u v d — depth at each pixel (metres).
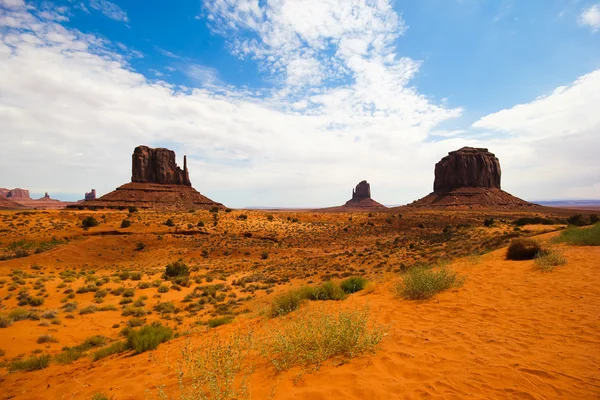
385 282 12.51
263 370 4.51
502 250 17.23
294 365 4.52
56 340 12.99
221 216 87.38
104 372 6.29
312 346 4.84
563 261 11.22
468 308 7.29
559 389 3.44
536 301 7.31
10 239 53.12
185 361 5.66
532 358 4.29
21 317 16.11
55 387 5.81
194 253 56.50
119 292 25.20
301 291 10.52
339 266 38.56
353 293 11.36
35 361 8.67
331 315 5.55
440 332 5.69
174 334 10.28
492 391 3.47
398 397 3.43
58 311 18.66
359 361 4.48
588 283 8.38
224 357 4.86
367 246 64.00
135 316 18.39
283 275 36.03
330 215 115.88
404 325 6.35
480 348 4.76
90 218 65.44
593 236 15.54
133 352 7.97
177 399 3.93
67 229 61.59
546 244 16.17
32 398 5.41
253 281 33.31
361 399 3.45
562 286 8.40
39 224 63.41
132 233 63.53
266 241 69.12
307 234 77.25
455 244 40.56
